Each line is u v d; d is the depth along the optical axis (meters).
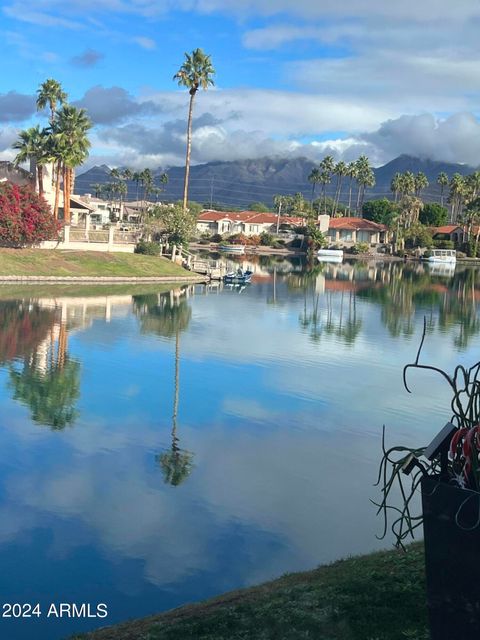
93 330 30.80
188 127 72.12
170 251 68.56
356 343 31.20
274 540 10.51
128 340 28.72
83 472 13.10
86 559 9.67
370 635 6.01
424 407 19.61
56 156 62.53
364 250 127.00
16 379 20.56
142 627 7.13
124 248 64.50
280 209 163.75
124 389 20.02
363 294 56.25
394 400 20.28
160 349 27.06
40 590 8.81
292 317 39.69
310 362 25.88
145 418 17.06
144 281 57.72
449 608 4.65
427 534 4.69
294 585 7.73
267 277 70.38
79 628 7.89
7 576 9.16
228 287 57.59
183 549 10.09
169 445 15.03
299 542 10.45
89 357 24.61
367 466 14.27
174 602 8.63
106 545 10.12
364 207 153.00
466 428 4.76
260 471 13.65
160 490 12.38
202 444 15.23
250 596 7.60
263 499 12.16
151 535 10.53
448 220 159.62
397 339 32.84
